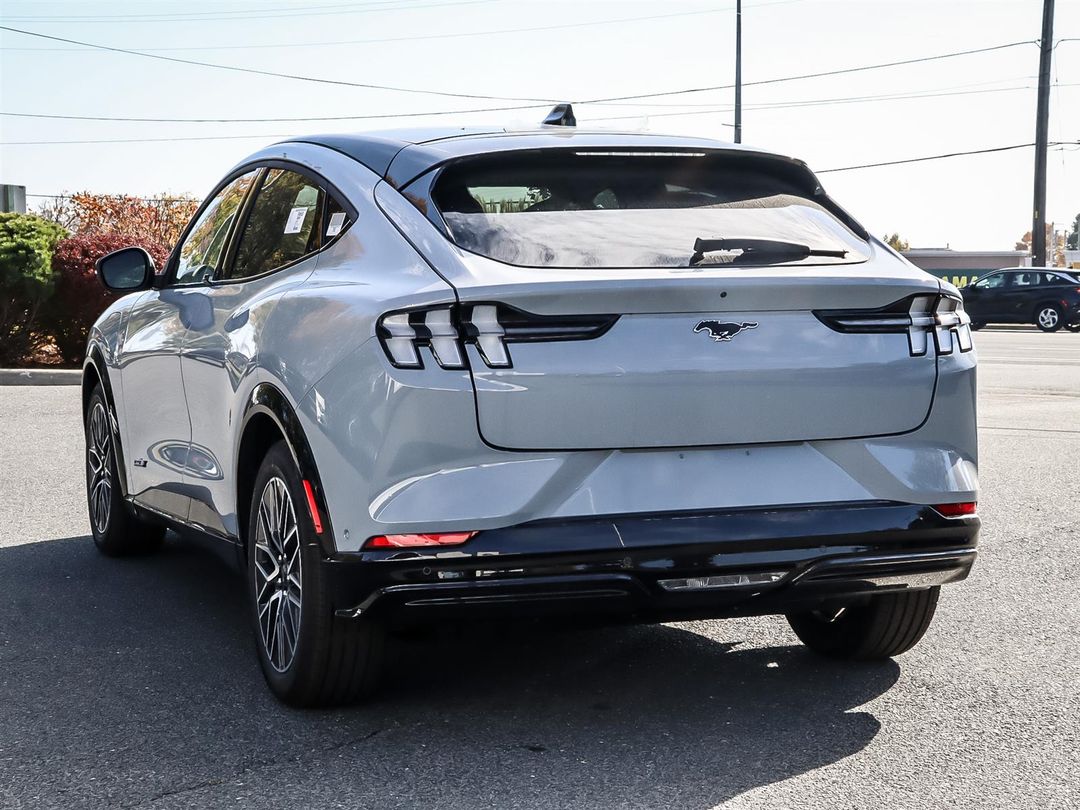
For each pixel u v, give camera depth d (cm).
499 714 387
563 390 334
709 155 408
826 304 356
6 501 744
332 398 349
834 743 362
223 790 325
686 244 370
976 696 408
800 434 355
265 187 470
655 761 346
